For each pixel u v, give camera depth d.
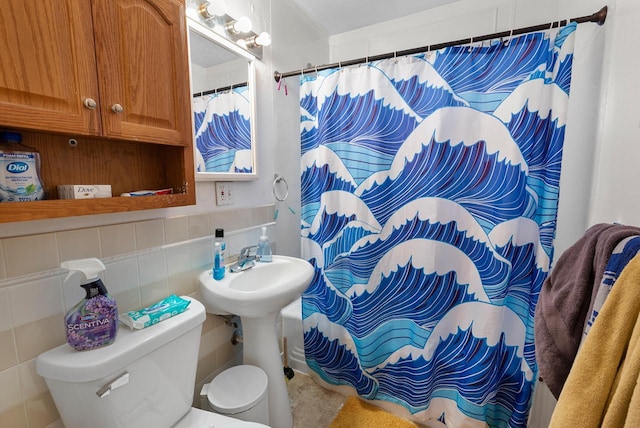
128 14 0.74
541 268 1.18
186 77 0.92
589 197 1.20
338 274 1.58
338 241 1.55
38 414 0.77
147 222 1.01
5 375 0.71
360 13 1.91
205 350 1.28
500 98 1.17
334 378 1.67
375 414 1.51
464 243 1.29
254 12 1.44
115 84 0.72
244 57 1.38
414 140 1.32
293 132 1.81
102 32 0.68
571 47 1.07
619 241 0.56
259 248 1.42
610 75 1.07
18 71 0.55
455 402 1.40
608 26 1.10
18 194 0.64
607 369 0.48
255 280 1.31
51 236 0.77
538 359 0.70
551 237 1.15
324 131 1.48
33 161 0.66
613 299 0.50
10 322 0.71
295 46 1.79
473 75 1.20
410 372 1.46
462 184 1.26
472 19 1.78
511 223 1.19
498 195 1.21
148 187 0.98
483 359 1.30
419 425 1.47
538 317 0.72
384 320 1.49
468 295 1.31
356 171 1.44
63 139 0.78
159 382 0.86
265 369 1.30
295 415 1.51
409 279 1.41
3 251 0.69
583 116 1.22
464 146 1.24
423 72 1.27
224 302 1.07
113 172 0.89
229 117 1.33
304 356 1.81
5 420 0.71
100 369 0.70
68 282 0.81
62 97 0.62
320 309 1.67
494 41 1.21
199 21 1.15
